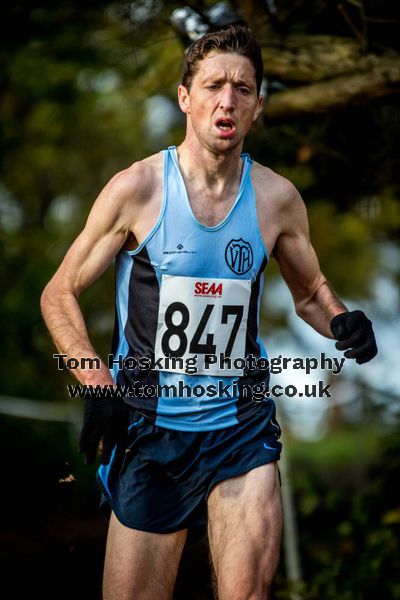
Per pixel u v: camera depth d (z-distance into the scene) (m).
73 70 35.25
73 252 11.89
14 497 28.09
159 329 11.87
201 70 11.68
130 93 32.53
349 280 39.81
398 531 19.86
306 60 17.80
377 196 22.05
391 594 18.98
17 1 22.23
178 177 11.80
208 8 18.48
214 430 11.96
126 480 12.09
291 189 12.32
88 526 27.19
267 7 18.20
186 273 11.77
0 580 22.14
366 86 17.41
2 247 42.16
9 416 32.72
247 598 10.86
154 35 19.77
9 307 38.38
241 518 11.37
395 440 21.88
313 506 20.80
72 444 33.19
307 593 18.94
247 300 11.95
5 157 41.66
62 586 22.17
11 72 35.88
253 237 11.95
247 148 21.84
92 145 42.47
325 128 20.17
